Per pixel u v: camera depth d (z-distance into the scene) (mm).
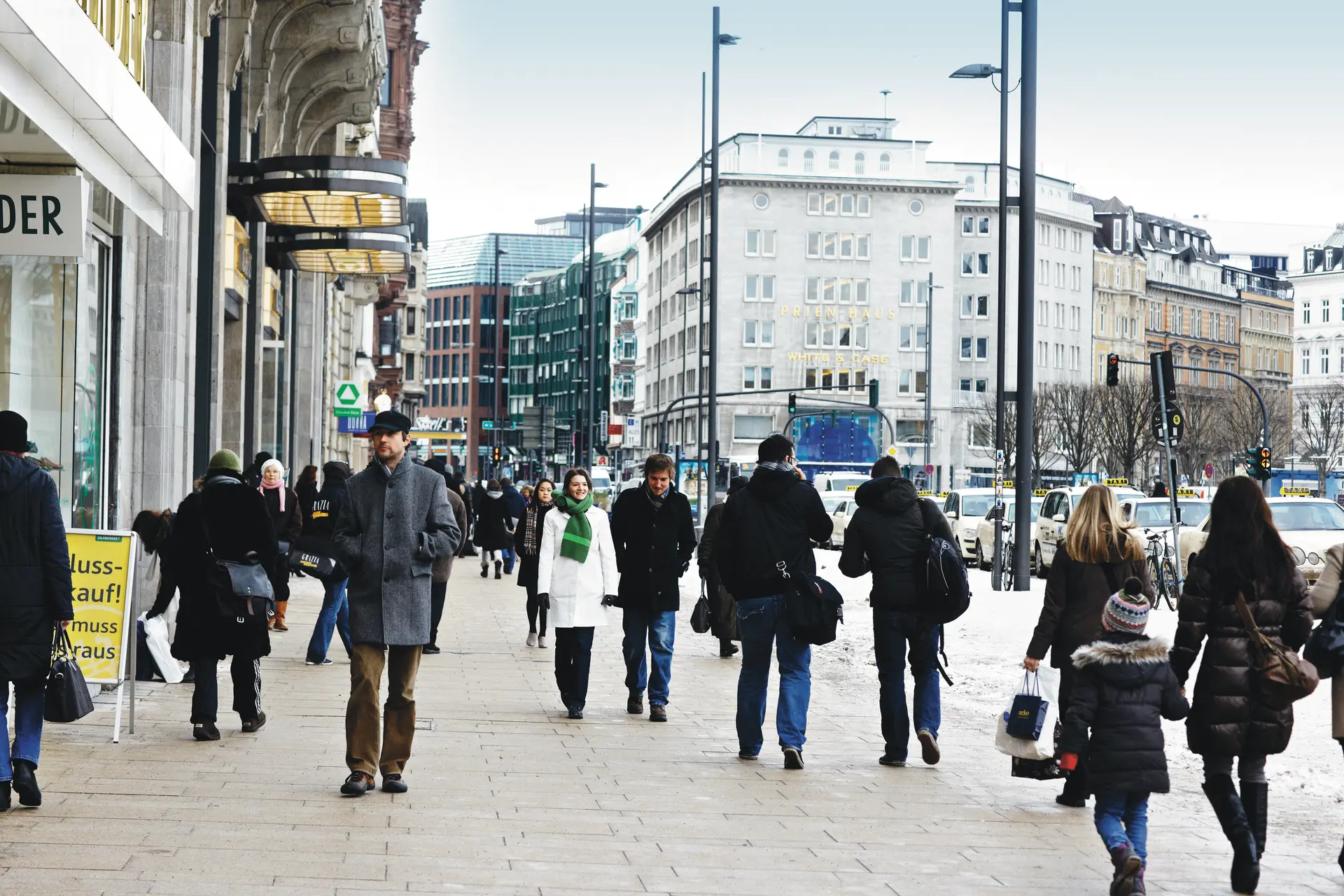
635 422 66688
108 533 11125
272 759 10391
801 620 10641
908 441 117312
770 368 116250
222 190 22672
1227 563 7754
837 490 57625
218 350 22688
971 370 128625
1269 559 7762
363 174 24016
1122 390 92875
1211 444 95312
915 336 117938
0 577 8227
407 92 59469
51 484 8398
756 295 116125
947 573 10805
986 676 15914
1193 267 157000
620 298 150750
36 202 12422
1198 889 7598
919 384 117938
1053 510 35969
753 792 9867
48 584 8336
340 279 45406
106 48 11477
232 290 23953
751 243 116250
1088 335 138500
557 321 184250
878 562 11000
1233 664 7688
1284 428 101688
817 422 79250
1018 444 28266
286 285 33875
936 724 11031
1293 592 7773
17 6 9016
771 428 116188
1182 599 7812
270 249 29469
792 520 10898
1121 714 7266
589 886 7211
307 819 8445
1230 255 189125
